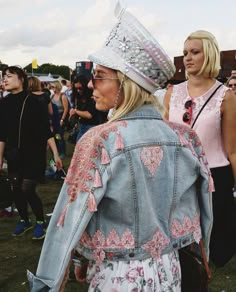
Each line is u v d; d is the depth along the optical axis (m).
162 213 1.57
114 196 1.48
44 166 4.37
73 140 8.17
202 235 1.77
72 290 3.37
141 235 1.52
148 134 1.54
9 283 3.57
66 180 1.53
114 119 1.56
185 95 2.78
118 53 1.56
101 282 1.55
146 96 1.59
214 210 2.71
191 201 1.67
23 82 4.34
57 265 1.50
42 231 4.46
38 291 1.53
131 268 1.52
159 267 1.56
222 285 3.52
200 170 1.65
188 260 1.74
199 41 2.68
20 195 4.53
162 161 1.54
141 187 1.50
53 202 5.89
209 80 2.75
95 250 1.54
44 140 4.31
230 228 2.74
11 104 4.26
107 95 1.60
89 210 1.44
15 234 4.61
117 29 1.58
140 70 1.54
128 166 1.48
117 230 1.52
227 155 2.74
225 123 2.70
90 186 1.46
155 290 1.54
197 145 1.69
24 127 4.21
